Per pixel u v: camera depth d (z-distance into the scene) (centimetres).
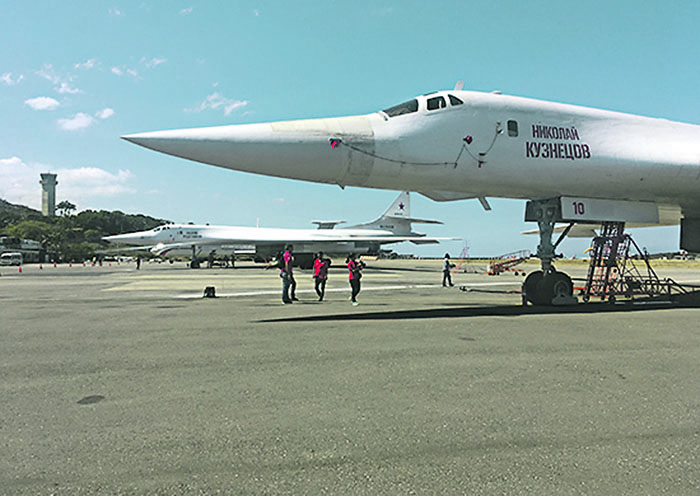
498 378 462
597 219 1084
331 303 1224
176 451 292
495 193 1033
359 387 432
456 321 854
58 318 917
